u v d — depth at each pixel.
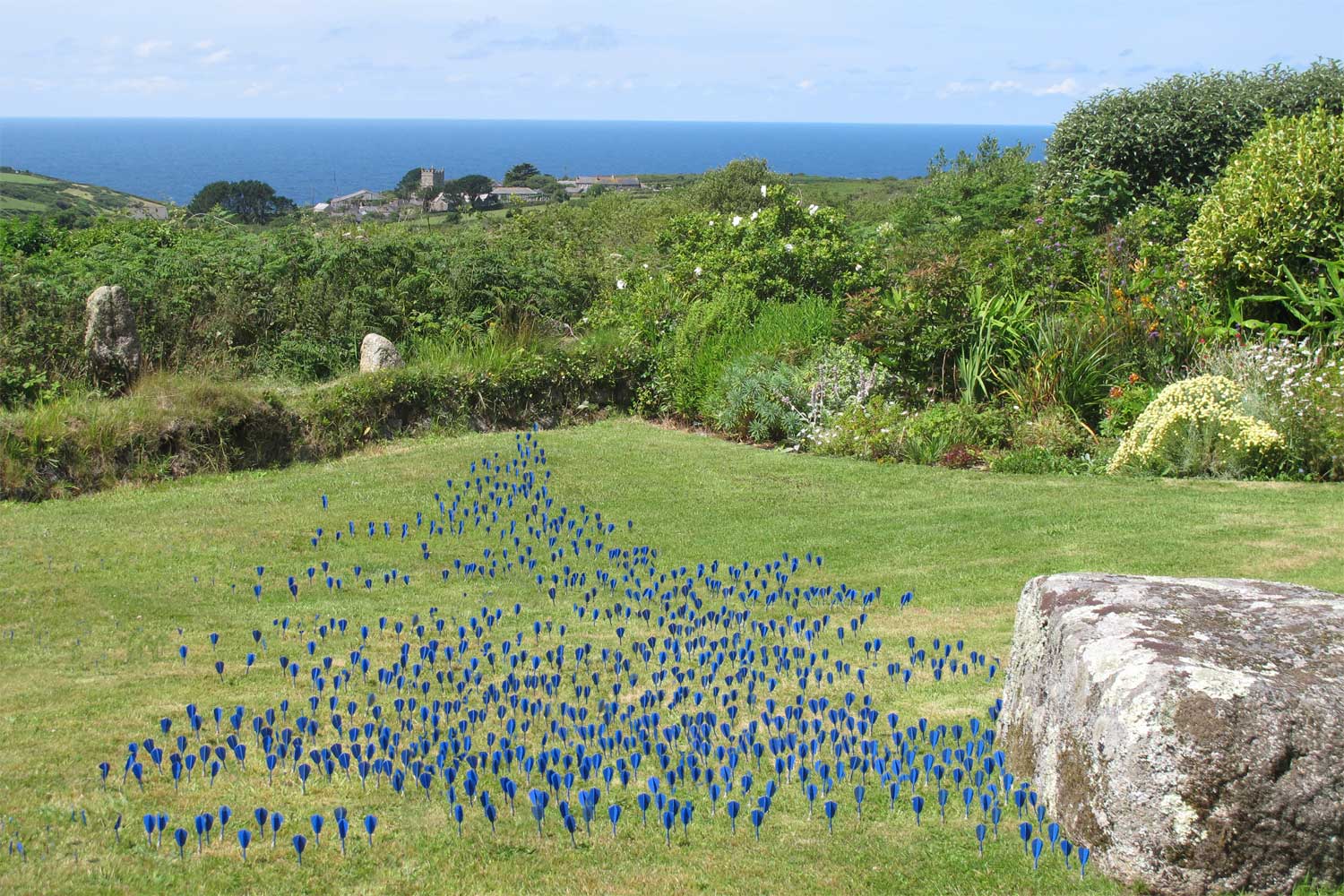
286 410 11.52
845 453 11.80
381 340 13.27
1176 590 4.14
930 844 3.75
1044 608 4.26
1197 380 10.43
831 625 6.76
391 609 7.04
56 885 3.38
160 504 9.57
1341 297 11.24
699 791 4.29
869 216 27.58
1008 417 11.67
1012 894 3.37
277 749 4.52
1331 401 9.70
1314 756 3.29
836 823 3.97
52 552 8.01
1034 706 4.19
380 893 3.42
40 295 12.20
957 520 9.03
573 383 13.95
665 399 14.09
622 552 8.25
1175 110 17.41
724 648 6.18
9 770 4.35
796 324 13.96
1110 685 3.60
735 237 16.56
